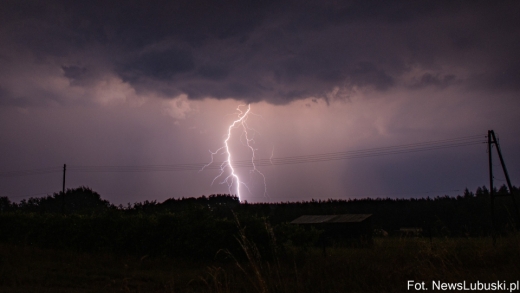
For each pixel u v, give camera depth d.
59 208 44.41
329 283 8.45
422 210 38.94
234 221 16.09
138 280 11.41
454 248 9.62
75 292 9.22
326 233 30.30
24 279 10.37
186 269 13.62
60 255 15.86
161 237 17.22
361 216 31.16
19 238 20.56
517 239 9.77
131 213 21.42
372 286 8.07
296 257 13.85
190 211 17.88
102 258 15.60
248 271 10.73
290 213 40.81
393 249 10.82
